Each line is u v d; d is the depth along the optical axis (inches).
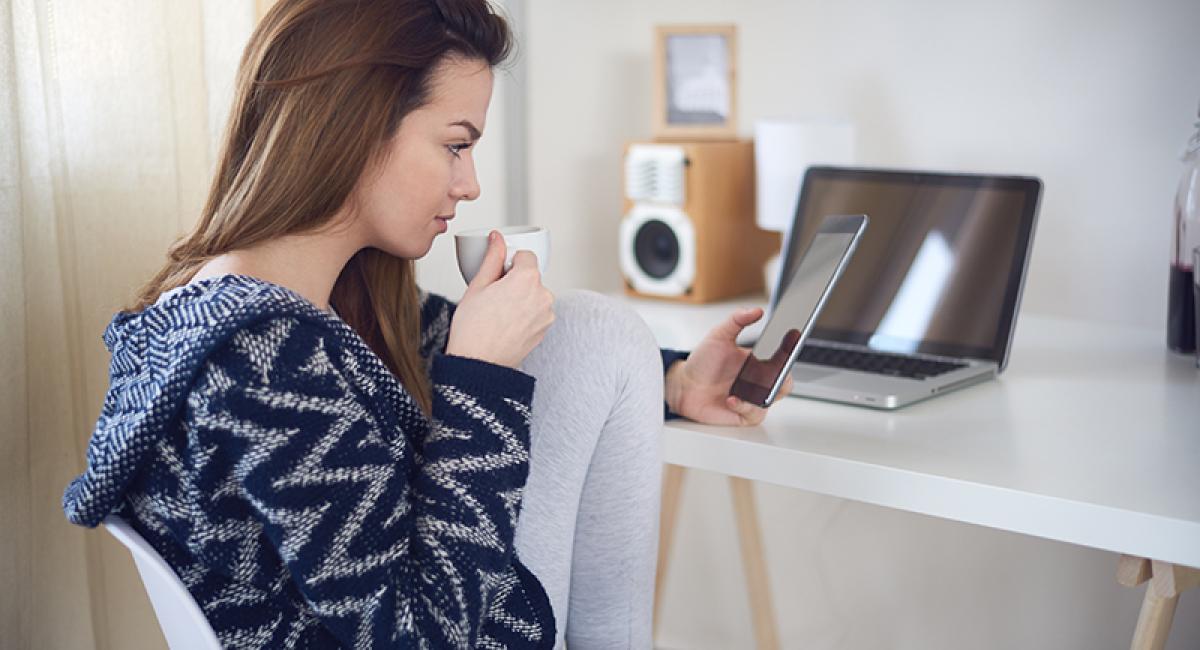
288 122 33.4
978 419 46.0
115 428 30.3
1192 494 36.6
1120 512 35.4
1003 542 73.7
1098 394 49.8
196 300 30.9
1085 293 72.6
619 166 87.6
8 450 46.9
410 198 35.3
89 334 51.6
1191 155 54.8
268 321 30.5
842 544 79.4
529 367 39.1
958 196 57.3
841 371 52.6
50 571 50.1
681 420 46.2
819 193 62.2
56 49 48.8
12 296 46.2
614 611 41.7
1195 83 66.9
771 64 81.6
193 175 54.3
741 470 43.4
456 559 31.5
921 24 75.3
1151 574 38.3
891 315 57.4
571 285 88.1
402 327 40.5
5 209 45.5
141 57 51.6
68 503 30.9
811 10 79.3
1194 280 53.6
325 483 30.3
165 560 31.1
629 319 40.5
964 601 75.7
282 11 34.4
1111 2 68.9
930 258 57.1
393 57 33.6
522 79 82.9
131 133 51.7
